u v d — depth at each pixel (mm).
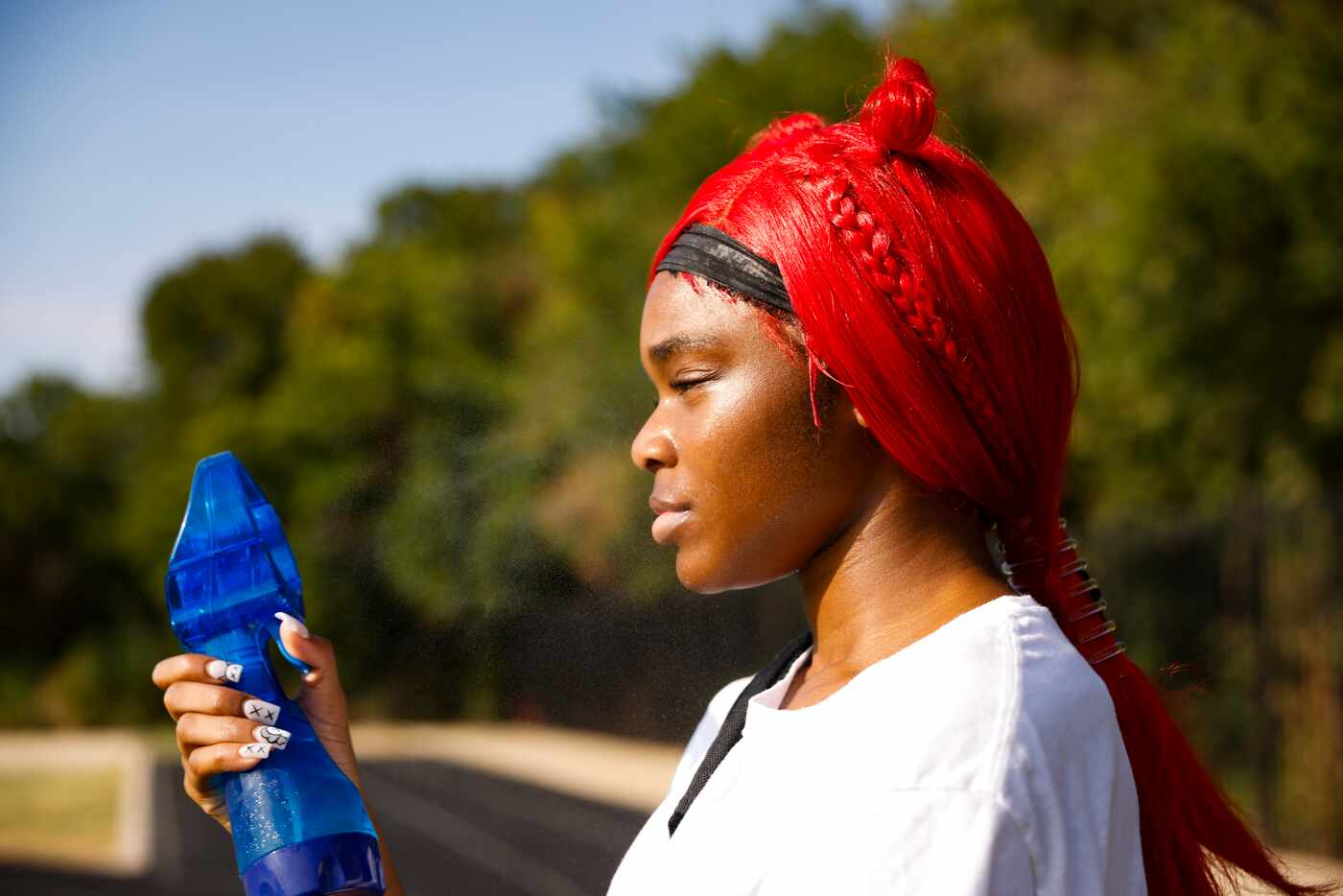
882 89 905
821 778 788
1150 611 8352
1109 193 10125
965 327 865
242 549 960
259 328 35938
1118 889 819
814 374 857
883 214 863
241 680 935
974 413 875
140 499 31047
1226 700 7695
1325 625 7062
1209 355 9688
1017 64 14117
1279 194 9297
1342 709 6988
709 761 926
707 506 880
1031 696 794
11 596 31297
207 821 13430
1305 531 7254
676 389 903
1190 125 9609
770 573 900
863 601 889
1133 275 9766
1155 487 10195
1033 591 954
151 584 30828
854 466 880
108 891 9781
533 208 21078
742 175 916
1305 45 9383
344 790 919
